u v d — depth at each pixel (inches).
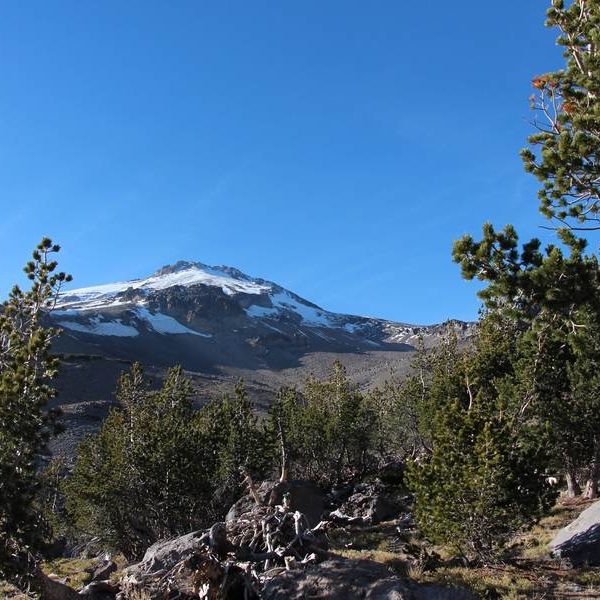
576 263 541.6
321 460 1636.3
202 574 528.4
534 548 708.0
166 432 1107.3
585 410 981.2
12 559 566.6
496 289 553.3
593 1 561.9
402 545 830.5
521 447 665.6
